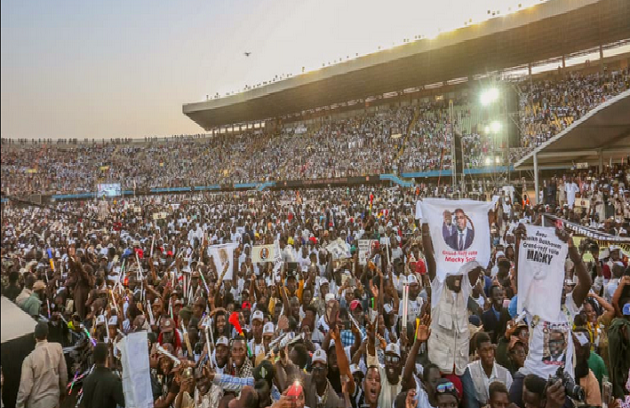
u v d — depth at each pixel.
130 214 31.55
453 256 5.43
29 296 8.30
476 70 48.28
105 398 5.08
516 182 32.44
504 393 4.24
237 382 4.75
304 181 48.12
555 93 37.81
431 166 39.56
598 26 37.41
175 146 72.75
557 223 5.35
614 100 20.00
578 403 4.23
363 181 43.72
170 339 6.56
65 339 8.91
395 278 10.06
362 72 52.34
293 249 13.73
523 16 38.41
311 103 63.09
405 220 18.92
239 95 64.44
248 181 55.38
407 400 4.43
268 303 8.97
